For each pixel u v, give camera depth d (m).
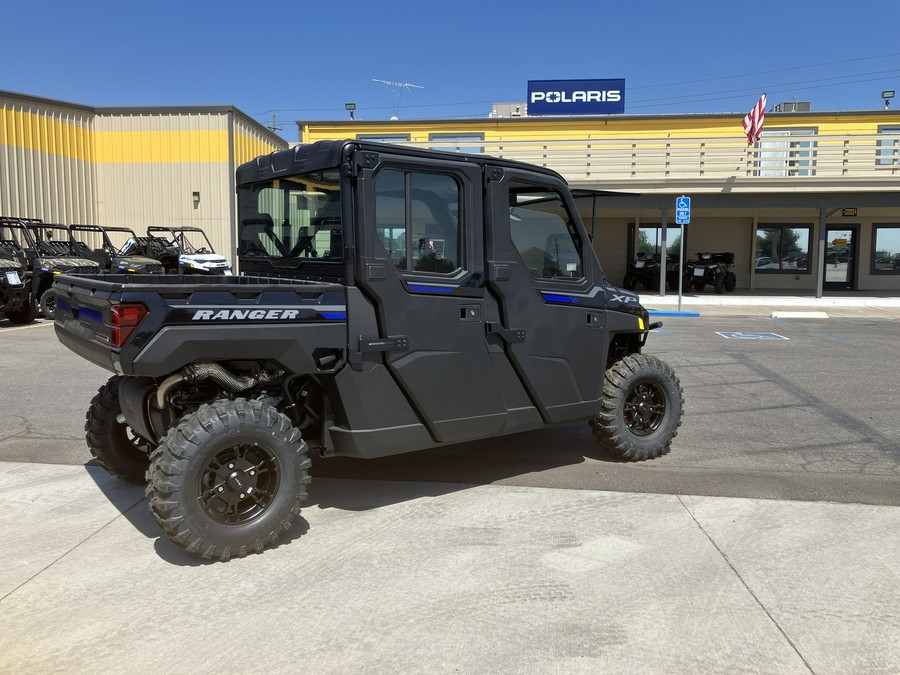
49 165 18.83
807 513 4.45
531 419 4.79
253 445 3.71
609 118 23.58
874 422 6.88
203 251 19.67
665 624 3.13
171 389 3.91
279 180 4.48
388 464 5.40
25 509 4.39
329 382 4.07
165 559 3.71
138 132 20.55
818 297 21.27
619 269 26.22
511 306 4.52
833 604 3.31
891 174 19.89
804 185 19.89
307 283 4.14
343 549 3.86
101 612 3.19
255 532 3.71
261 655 2.87
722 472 5.30
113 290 3.39
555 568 3.66
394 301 4.04
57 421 6.49
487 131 23.98
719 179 20.05
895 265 25.28
